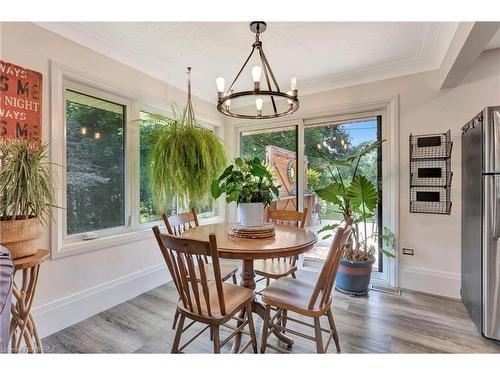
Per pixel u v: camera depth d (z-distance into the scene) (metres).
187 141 2.59
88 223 2.26
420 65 2.59
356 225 2.72
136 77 2.58
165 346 1.78
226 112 2.04
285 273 2.10
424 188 2.60
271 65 2.70
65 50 2.00
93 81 2.18
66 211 2.08
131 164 2.61
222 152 2.86
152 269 2.76
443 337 1.86
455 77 2.26
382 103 2.83
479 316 1.91
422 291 2.62
